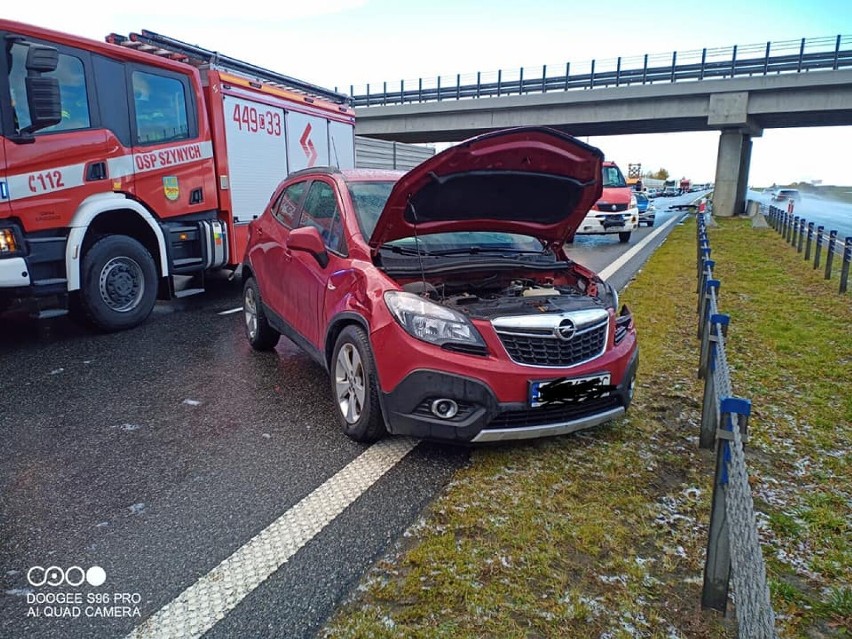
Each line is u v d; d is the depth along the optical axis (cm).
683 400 455
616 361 362
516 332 334
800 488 330
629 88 3244
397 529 287
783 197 5544
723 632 220
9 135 538
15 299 622
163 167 705
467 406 328
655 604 235
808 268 1137
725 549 221
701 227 1005
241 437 388
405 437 388
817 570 260
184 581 249
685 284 948
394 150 1727
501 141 344
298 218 503
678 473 342
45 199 570
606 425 404
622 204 1619
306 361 557
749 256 1325
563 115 3478
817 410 438
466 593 239
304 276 452
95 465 349
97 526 288
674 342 616
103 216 635
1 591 243
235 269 862
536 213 424
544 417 342
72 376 508
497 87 3597
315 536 280
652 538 279
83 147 604
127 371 522
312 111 1014
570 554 265
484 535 278
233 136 824
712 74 3097
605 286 427
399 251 407
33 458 358
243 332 664
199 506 306
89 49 611
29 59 527
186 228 752
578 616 227
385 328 340
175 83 718
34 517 295
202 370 527
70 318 718
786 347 595
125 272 657
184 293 780
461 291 403
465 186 371
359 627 221
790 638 220
